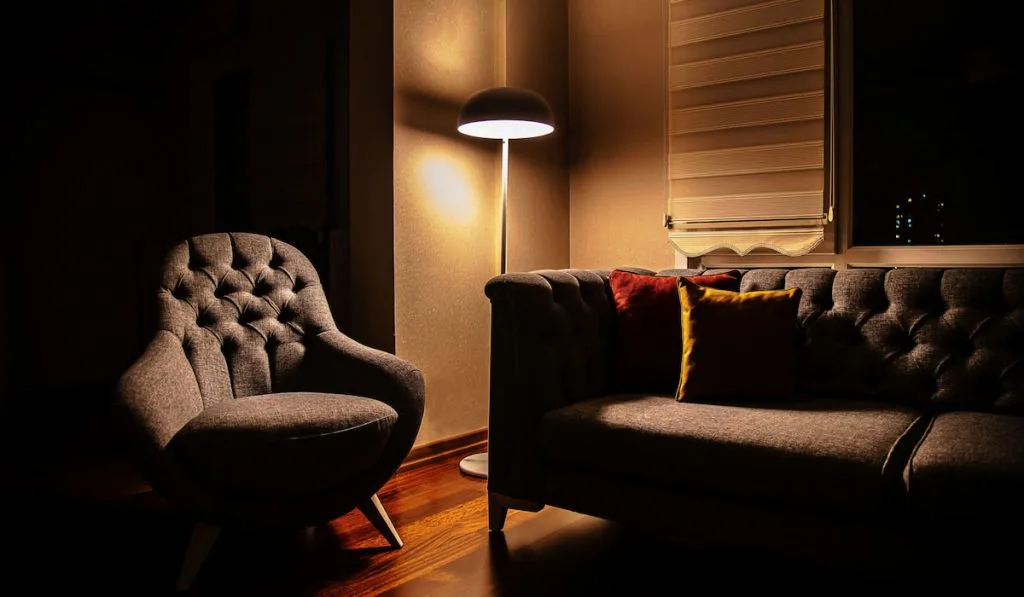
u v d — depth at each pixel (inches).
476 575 74.7
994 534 55.6
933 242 114.3
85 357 177.2
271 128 137.9
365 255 116.5
